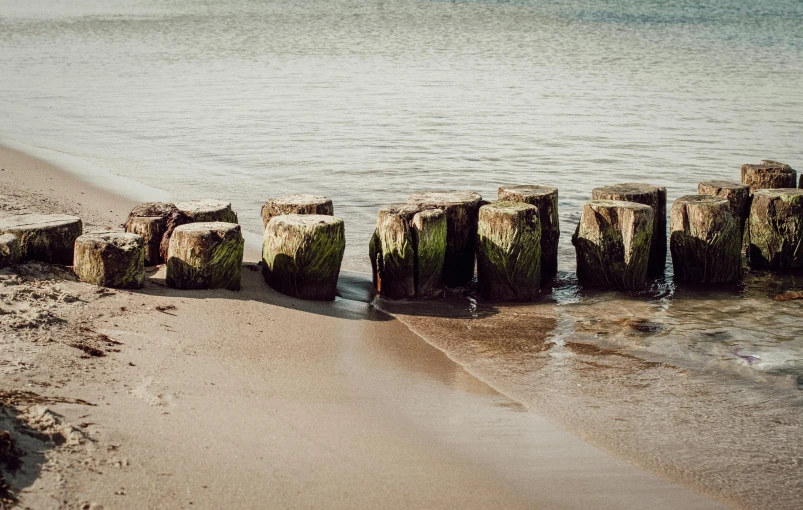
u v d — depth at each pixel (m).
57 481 5.15
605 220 11.31
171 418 6.28
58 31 52.81
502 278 10.81
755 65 38.47
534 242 10.84
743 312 10.65
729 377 8.51
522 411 7.41
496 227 10.68
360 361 8.27
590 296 11.20
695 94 30.92
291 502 5.39
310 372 7.77
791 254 12.62
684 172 19.33
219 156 20.33
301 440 6.27
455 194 11.78
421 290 10.78
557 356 8.94
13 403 5.99
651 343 9.46
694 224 11.70
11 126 23.28
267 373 7.56
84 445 5.60
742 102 29.11
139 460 5.57
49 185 16.16
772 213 12.53
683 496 6.05
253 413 6.63
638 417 7.44
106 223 13.23
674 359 8.98
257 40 48.84
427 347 8.98
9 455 5.24
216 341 8.12
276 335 8.59
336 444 6.29
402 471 6.00
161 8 71.50
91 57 40.78
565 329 9.85
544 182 18.36
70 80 33.19
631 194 11.71
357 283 11.34
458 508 5.58
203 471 5.59
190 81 33.56
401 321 9.83
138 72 35.97
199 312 8.77
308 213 10.70
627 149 21.77
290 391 7.23
